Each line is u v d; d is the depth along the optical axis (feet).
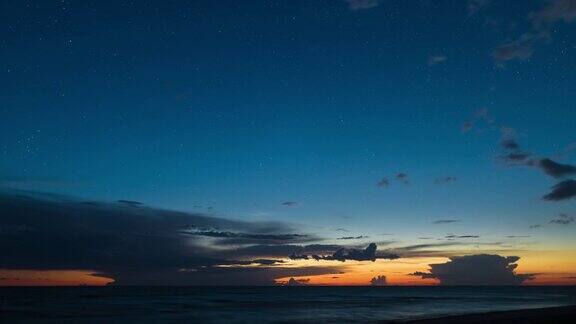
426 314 161.68
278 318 149.48
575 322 104.37
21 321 143.13
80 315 165.27
